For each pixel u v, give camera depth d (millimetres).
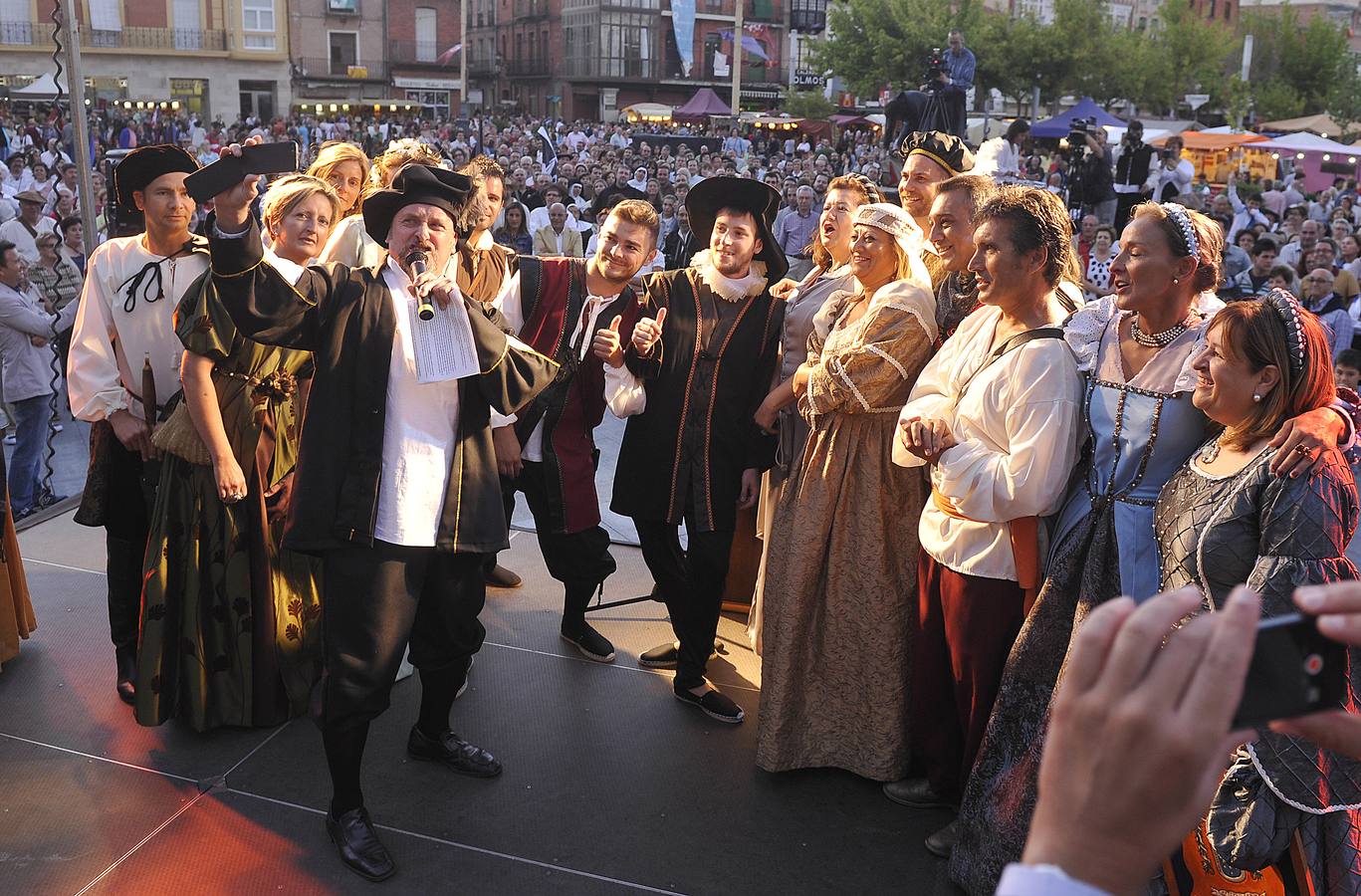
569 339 3744
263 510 3408
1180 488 2396
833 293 3549
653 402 3650
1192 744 632
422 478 2850
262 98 49250
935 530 3004
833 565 3268
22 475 5629
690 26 55875
